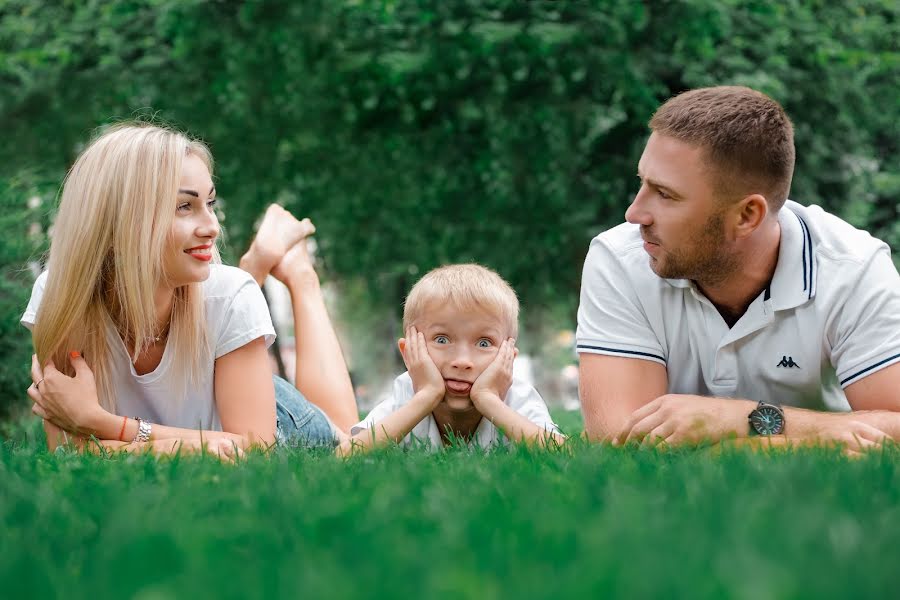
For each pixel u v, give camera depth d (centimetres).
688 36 1230
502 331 431
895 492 218
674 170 361
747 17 1305
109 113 1328
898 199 1703
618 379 397
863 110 1412
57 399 389
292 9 1240
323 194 1416
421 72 1255
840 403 411
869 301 369
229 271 430
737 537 162
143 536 167
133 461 304
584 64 1230
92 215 386
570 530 164
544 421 444
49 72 1319
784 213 385
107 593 135
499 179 1322
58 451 349
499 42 1208
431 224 1412
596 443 355
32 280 673
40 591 137
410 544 164
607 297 402
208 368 418
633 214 375
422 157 1354
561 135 1292
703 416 351
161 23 1256
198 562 151
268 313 431
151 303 386
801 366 384
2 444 363
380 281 1672
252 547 169
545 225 1352
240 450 383
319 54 1269
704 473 242
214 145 1339
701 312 391
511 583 132
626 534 161
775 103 366
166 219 384
